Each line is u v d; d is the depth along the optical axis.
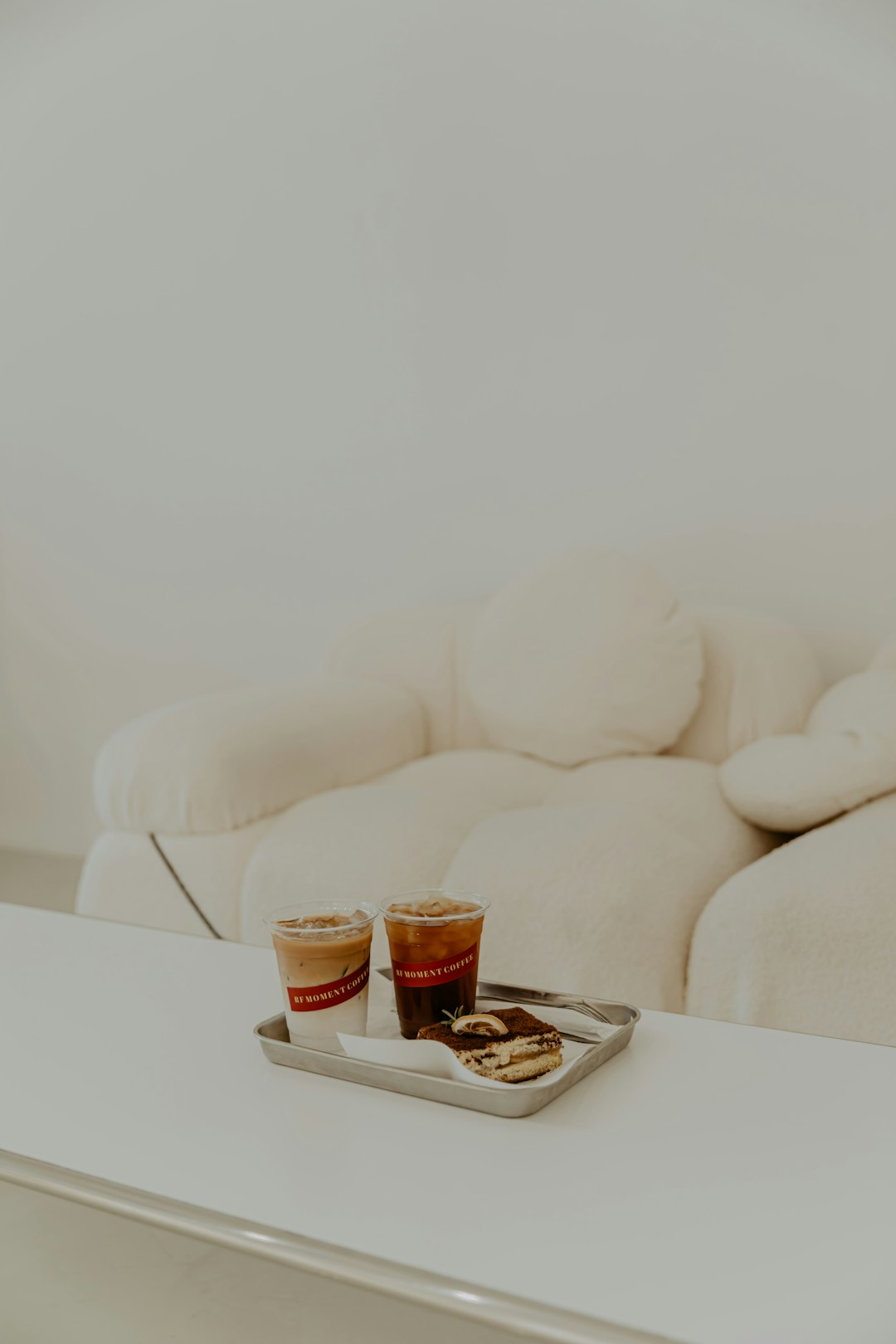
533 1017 0.80
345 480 2.50
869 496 2.07
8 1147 0.69
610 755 2.02
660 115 2.16
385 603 2.49
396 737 2.15
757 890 1.42
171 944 1.10
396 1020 0.90
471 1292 0.54
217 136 2.54
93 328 2.71
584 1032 0.86
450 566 2.43
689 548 2.22
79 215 2.69
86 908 1.90
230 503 2.62
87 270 2.70
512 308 2.32
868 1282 0.55
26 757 2.88
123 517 2.73
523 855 1.54
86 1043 0.85
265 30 2.47
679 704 1.98
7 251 2.78
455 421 2.39
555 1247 0.58
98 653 2.79
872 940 1.33
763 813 1.71
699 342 2.17
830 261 2.05
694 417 2.19
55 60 2.68
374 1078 0.77
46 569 2.83
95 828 2.81
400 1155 0.67
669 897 1.49
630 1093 0.76
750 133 2.10
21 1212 1.29
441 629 2.28
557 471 2.32
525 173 2.28
